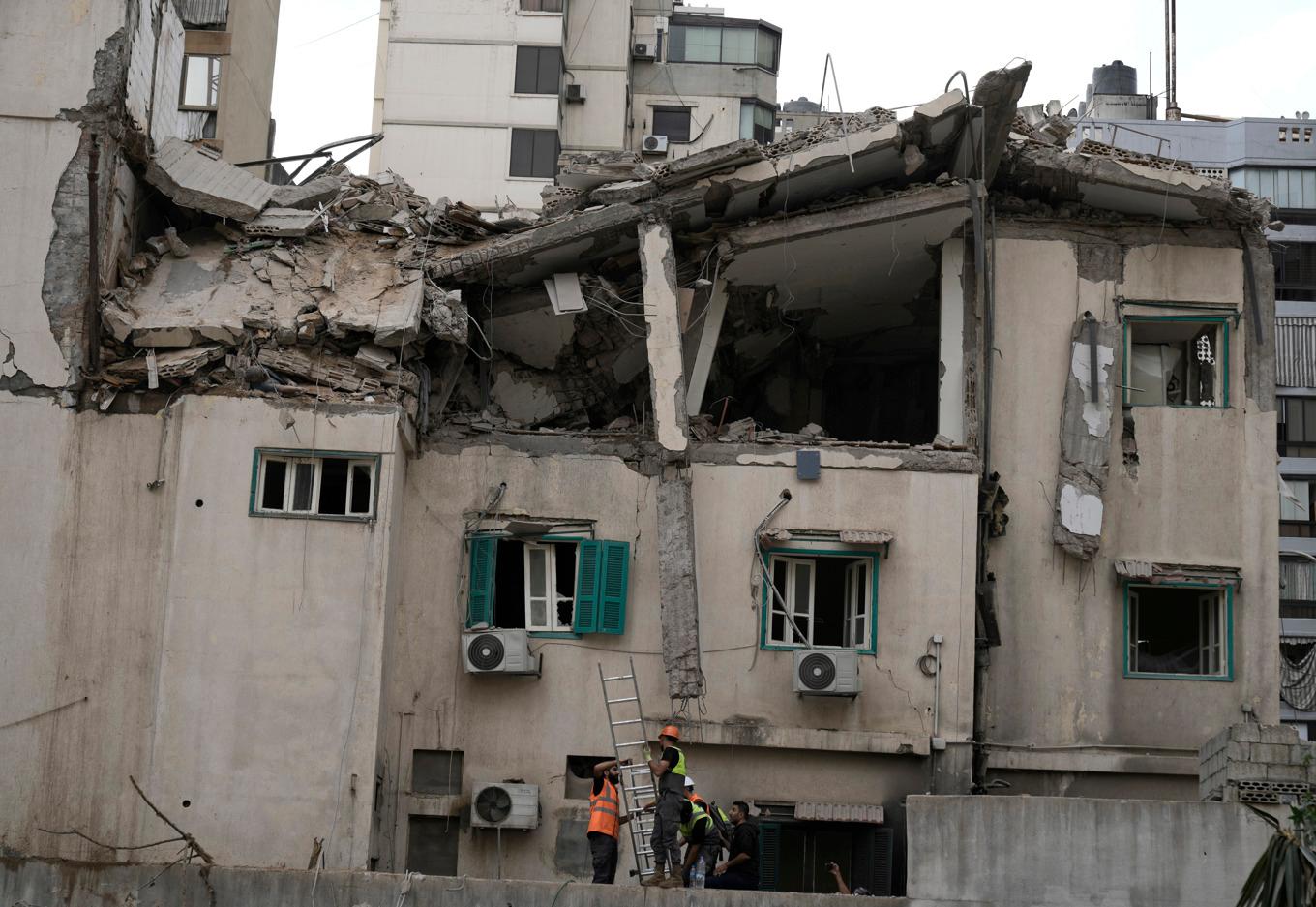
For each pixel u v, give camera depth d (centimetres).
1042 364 2577
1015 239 2614
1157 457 2561
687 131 4956
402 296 2445
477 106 4609
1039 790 2453
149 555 2297
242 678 2261
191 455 2323
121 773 2233
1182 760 2452
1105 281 2606
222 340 2377
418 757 2405
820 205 2555
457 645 2427
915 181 2584
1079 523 2494
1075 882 1803
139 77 2500
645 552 2462
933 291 2709
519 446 2500
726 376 2861
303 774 2234
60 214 2373
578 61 4778
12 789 2230
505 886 1895
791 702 2408
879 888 2333
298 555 2298
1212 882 1789
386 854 2348
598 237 2508
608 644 2436
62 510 2308
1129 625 2508
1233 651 2502
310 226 2527
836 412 2962
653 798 2294
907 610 2431
